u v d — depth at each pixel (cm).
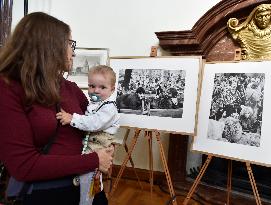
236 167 328
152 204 288
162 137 354
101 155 125
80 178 128
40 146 119
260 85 227
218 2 315
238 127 231
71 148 129
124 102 275
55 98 119
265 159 217
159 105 261
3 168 139
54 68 118
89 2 386
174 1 347
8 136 105
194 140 249
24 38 115
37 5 398
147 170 360
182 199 308
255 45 303
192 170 351
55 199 121
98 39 383
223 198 306
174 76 259
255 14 298
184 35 320
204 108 249
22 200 116
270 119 219
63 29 123
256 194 222
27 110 112
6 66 113
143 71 272
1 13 352
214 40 325
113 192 288
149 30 360
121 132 363
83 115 148
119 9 373
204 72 254
